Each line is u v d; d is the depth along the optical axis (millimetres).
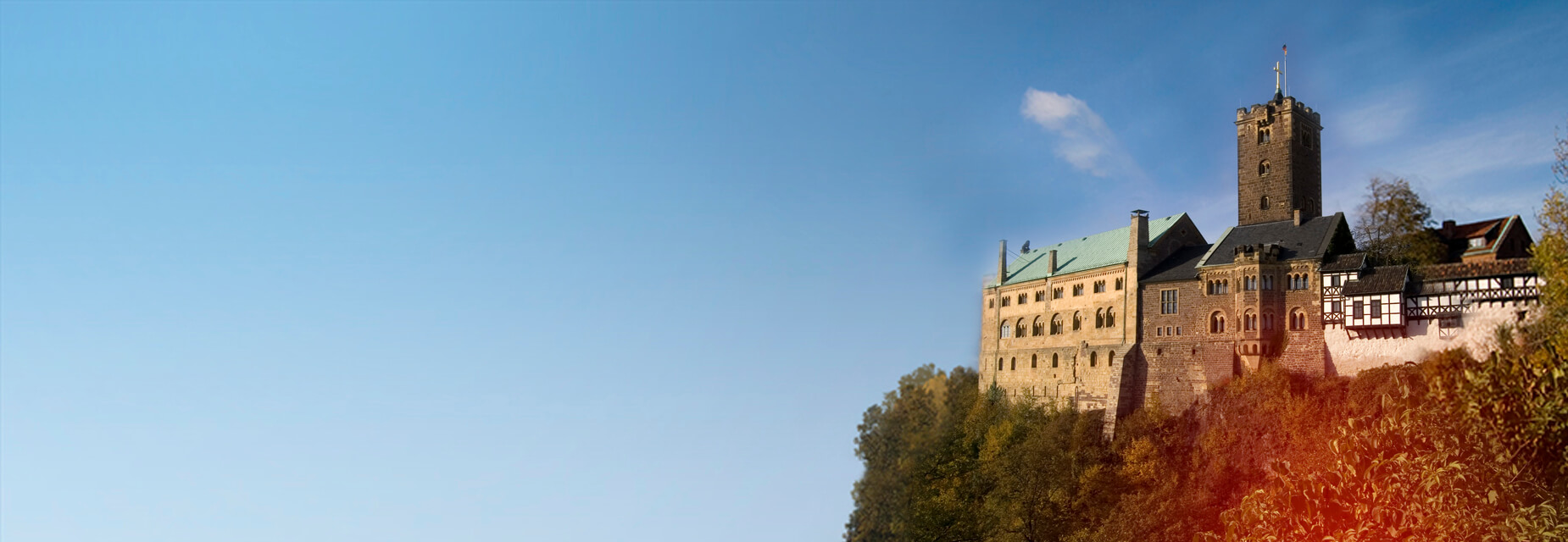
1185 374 86812
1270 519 38094
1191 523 75812
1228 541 40312
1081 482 79875
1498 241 70625
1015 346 106250
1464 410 40875
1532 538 34250
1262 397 79062
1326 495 37406
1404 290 73125
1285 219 89750
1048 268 103625
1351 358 76250
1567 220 61438
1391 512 34812
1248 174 94625
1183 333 87625
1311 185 92625
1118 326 92875
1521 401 40844
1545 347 56031
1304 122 92750
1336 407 73438
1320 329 78938
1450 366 64875
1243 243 89125
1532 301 65125
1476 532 34344
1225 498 77000
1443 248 74188
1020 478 75500
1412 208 77250
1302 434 73562
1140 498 79562
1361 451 38531
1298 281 81062
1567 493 38250
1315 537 36312
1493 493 35844
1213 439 81062
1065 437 83750
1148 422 86875
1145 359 90062
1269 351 81688
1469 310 69250
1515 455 39031
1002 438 78625
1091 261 98875
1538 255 62875
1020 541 69000
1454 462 35688
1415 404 63250
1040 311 103312
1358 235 81750
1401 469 35969
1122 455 85500
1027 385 103125
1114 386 90625
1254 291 82500
